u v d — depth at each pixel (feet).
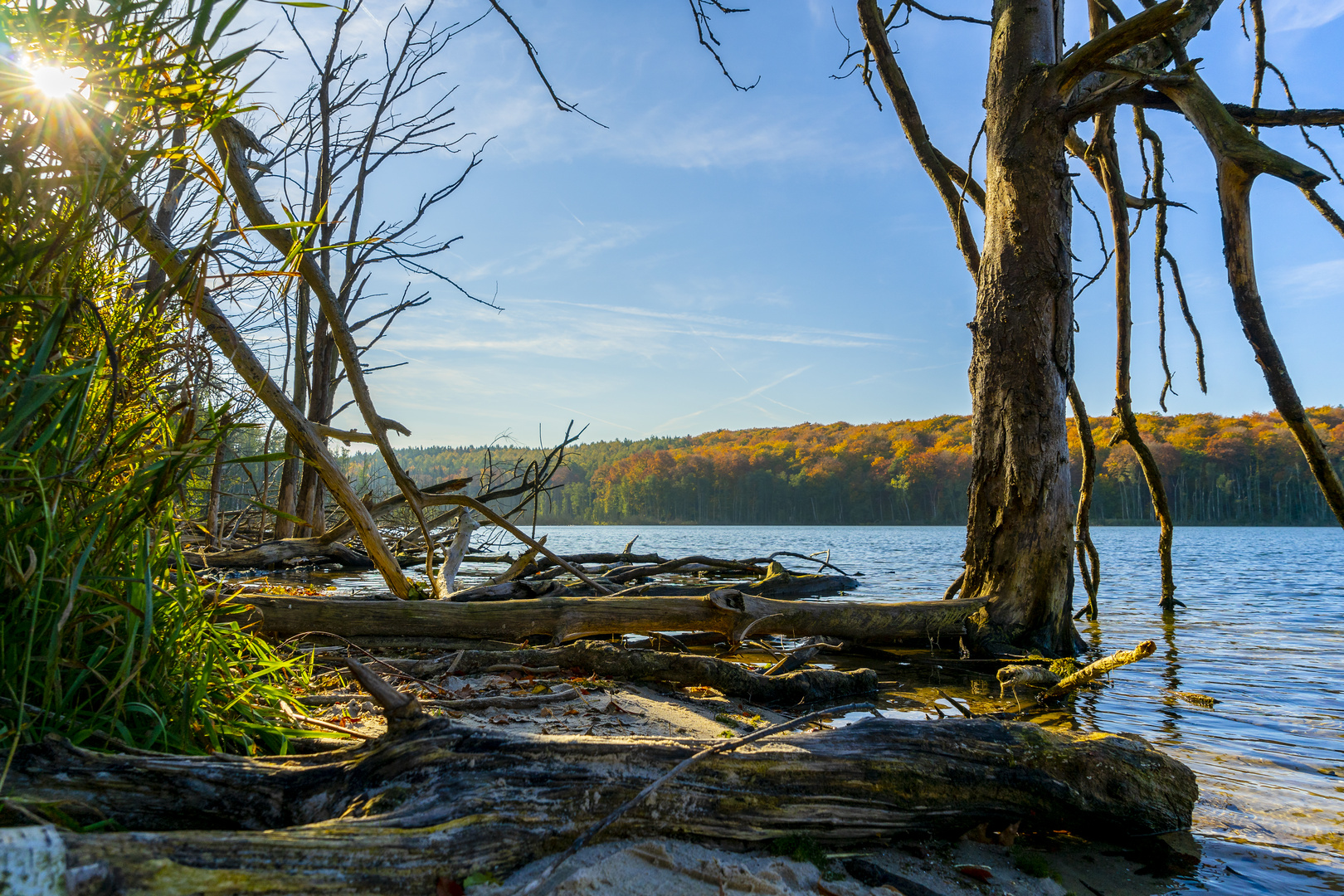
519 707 13.47
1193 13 23.13
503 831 6.14
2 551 6.42
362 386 18.34
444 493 22.21
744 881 6.42
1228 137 17.79
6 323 6.47
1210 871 8.24
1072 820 8.25
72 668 7.06
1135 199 28.19
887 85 28.35
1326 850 8.90
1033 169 22.79
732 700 15.99
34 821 5.61
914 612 22.80
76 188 6.84
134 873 4.57
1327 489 16.93
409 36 41.32
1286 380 17.16
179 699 7.63
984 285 23.86
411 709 6.88
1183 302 26.21
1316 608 36.60
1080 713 16.29
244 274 8.29
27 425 6.32
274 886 4.93
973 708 16.58
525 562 27.27
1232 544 127.03
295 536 43.47
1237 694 18.13
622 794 6.84
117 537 7.07
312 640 17.99
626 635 24.88
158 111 6.98
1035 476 22.43
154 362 8.14
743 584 35.58
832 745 7.80
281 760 6.86
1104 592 46.32
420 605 18.94
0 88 6.10
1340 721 15.62
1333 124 21.01
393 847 5.55
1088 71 22.02
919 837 8.07
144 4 6.50
